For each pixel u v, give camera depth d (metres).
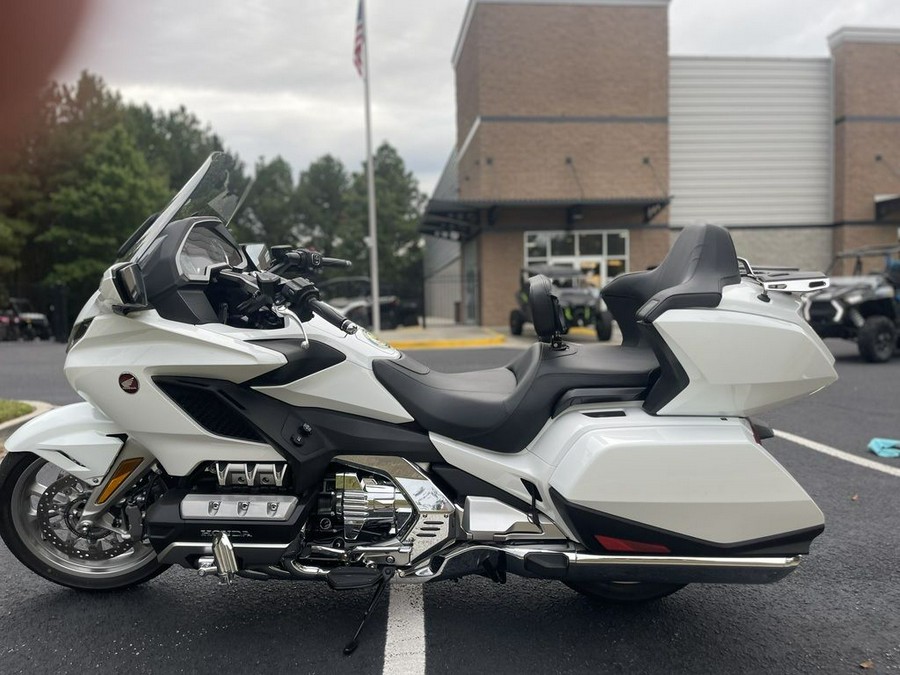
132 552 3.16
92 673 2.55
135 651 2.70
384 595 3.17
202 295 2.71
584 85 21.03
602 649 2.73
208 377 2.61
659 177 21.41
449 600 3.13
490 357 12.36
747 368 2.52
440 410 2.70
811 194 23.52
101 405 2.65
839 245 23.20
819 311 11.16
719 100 23.06
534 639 2.80
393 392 2.71
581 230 21.36
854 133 22.89
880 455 5.44
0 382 9.53
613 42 21.02
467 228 23.17
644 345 2.96
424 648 2.72
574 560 2.56
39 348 15.58
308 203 65.81
